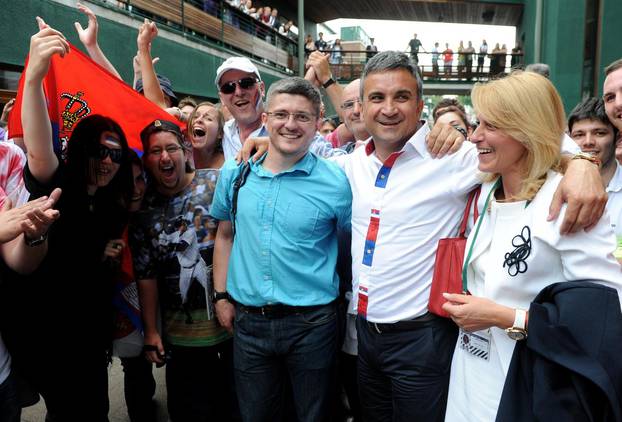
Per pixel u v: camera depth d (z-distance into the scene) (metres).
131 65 9.52
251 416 2.34
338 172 2.27
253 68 3.37
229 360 2.75
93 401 2.39
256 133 3.48
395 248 2.02
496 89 1.59
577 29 12.91
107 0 8.99
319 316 2.23
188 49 11.73
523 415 1.48
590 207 1.40
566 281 1.49
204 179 2.60
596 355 1.35
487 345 1.66
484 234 1.73
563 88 13.42
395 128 1.99
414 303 2.01
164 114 2.78
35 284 2.11
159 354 2.62
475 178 1.89
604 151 2.53
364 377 2.23
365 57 23.66
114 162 2.35
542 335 1.42
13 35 6.83
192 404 2.65
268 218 2.21
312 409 2.28
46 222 1.83
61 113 2.54
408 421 2.05
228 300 2.47
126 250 2.64
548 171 1.60
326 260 2.28
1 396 1.96
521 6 21.48
